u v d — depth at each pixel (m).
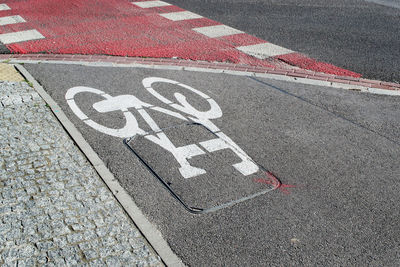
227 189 5.54
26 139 6.29
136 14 12.95
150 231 4.76
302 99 8.09
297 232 4.88
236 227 4.92
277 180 5.77
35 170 5.62
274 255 4.56
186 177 5.74
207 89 8.33
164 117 7.22
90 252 4.40
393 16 13.14
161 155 6.18
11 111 7.02
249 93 8.23
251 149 6.44
